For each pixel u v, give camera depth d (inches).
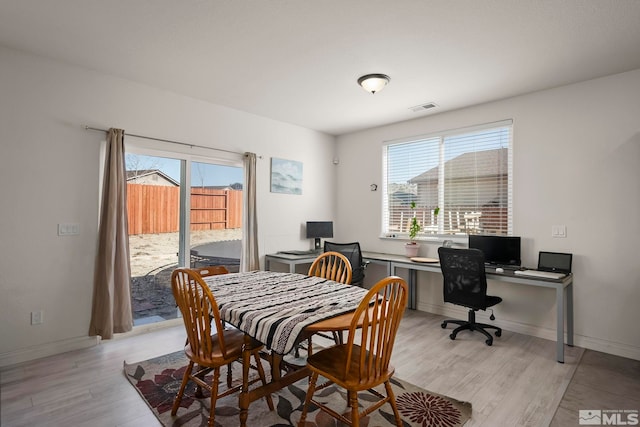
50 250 113.3
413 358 113.8
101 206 121.2
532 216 138.2
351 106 158.7
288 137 187.9
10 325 106.1
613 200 120.3
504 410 83.5
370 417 79.3
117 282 121.6
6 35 98.3
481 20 88.7
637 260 115.7
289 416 79.5
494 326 137.7
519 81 127.6
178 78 128.6
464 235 159.6
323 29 94.3
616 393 92.2
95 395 87.8
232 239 166.2
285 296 84.9
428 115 171.9
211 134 154.9
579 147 127.4
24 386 92.2
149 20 90.6
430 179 173.8
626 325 117.4
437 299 168.4
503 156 149.0
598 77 123.3
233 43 102.4
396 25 91.8
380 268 193.0
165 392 89.0
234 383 94.7
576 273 127.3
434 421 78.2
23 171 108.4
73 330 117.5
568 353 119.5
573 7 82.3
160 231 142.6
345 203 210.4
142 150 135.1
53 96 113.7
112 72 123.6
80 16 88.7
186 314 75.4
